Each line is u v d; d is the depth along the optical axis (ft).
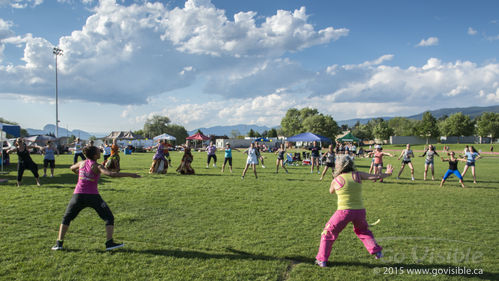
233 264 13.38
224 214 21.97
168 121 322.75
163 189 32.04
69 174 44.16
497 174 54.08
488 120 278.87
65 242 15.44
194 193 30.12
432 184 40.14
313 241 16.51
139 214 21.43
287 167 65.21
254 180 41.42
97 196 14.85
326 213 22.80
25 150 32.71
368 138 376.27
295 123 322.34
